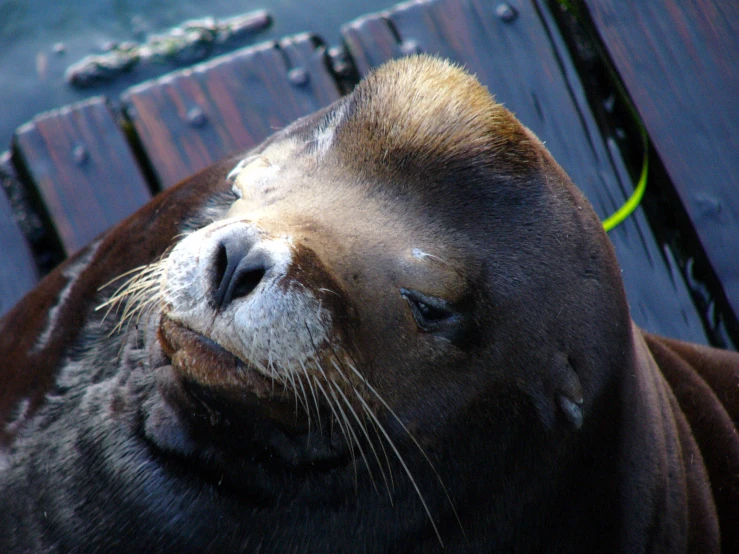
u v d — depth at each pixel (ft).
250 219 18.71
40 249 40.04
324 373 18.67
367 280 19.25
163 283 18.66
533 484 22.56
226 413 19.62
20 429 24.52
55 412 24.00
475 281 19.95
